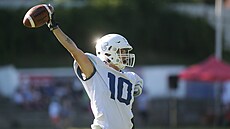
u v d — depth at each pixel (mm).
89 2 177375
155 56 173125
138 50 174000
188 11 183375
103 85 21266
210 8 187375
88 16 171375
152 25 176125
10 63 160375
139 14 176250
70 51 20969
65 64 161625
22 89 123375
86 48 168875
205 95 133500
